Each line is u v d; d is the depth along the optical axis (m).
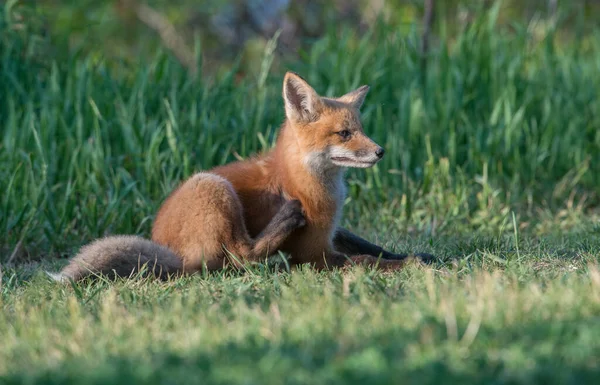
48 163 13.09
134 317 6.67
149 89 14.91
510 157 14.73
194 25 32.72
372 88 15.51
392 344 5.20
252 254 9.09
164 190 12.84
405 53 16.19
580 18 19.22
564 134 15.42
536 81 16.23
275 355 5.00
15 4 16.38
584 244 10.41
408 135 14.69
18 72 15.13
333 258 9.56
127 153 13.91
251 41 28.91
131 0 31.19
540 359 4.73
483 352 4.98
